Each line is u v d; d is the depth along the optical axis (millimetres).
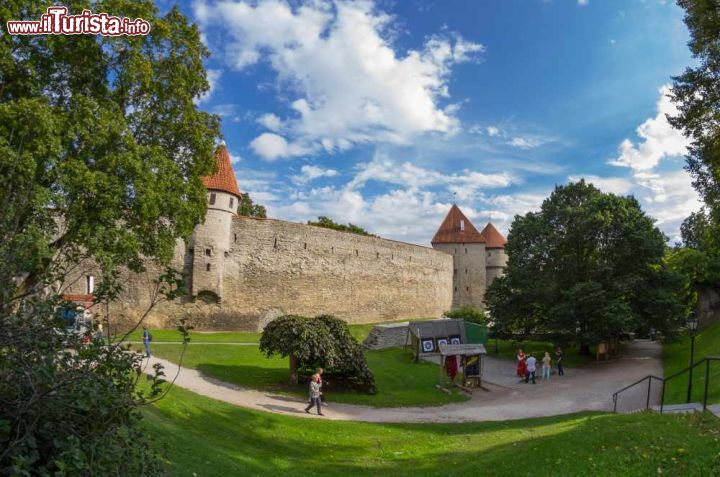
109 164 15859
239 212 59031
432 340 31359
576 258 32531
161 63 19219
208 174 21453
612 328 28594
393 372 26203
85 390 4289
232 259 36406
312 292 42125
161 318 32531
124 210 18250
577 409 18672
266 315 38031
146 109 19031
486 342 37281
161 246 18219
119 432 4738
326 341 19969
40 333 4305
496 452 10867
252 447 11906
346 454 12227
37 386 4199
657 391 20578
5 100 15758
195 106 20703
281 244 39938
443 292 62000
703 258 37781
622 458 8039
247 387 19594
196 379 19484
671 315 29516
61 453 3938
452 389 23047
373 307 48844
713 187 18938
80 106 15734
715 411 10273
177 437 10352
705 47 17062
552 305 32250
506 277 35406
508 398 21500
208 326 34375
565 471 8047
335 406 18484
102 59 17578
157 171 17531
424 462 11312
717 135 17500
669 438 8695
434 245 70562
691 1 16844
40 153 13586
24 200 5090
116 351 4824
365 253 48438
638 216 31719
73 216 14758
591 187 35312
